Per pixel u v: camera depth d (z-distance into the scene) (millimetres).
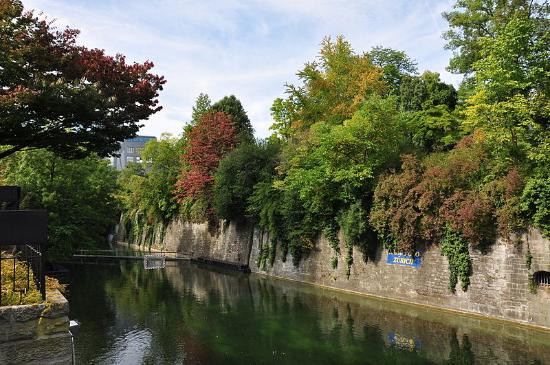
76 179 31578
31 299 6969
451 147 27297
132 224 66812
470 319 18750
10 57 12039
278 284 29516
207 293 26641
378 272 24250
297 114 34531
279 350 15750
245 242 38469
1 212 6832
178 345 16469
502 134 18234
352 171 23797
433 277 21266
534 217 16938
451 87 28797
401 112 25516
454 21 29406
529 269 17375
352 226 24812
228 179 37844
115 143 14859
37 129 13305
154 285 29750
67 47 13406
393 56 41656
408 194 21375
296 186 27891
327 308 21969
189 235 49906
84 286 29297
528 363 13797
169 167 56719
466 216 18719
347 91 31266
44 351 6676
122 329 18625
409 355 14945
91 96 12703
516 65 18062
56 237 28875
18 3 12750
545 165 17422
